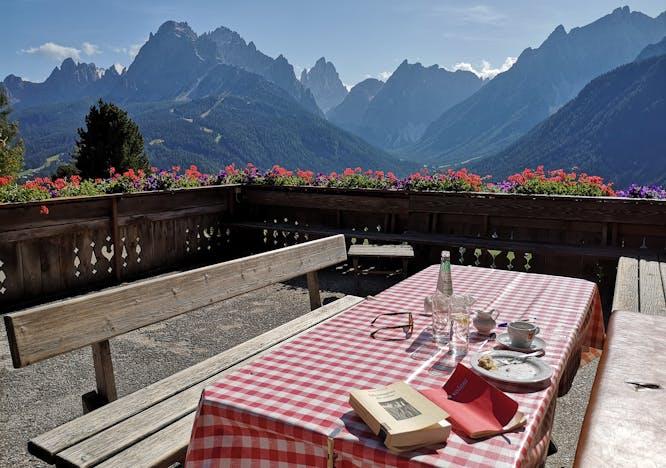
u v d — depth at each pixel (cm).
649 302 355
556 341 214
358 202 748
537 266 641
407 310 254
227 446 161
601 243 614
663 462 112
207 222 797
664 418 132
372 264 740
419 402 147
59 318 220
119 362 407
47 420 319
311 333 221
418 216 717
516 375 176
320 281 661
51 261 603
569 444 287
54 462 183
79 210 620
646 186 627
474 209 671
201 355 422
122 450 187
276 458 155
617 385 153
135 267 694
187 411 215
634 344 188
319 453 148
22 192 566
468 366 185
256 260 332
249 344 291
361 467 137
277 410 154
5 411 330
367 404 145
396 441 131
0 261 557
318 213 792
